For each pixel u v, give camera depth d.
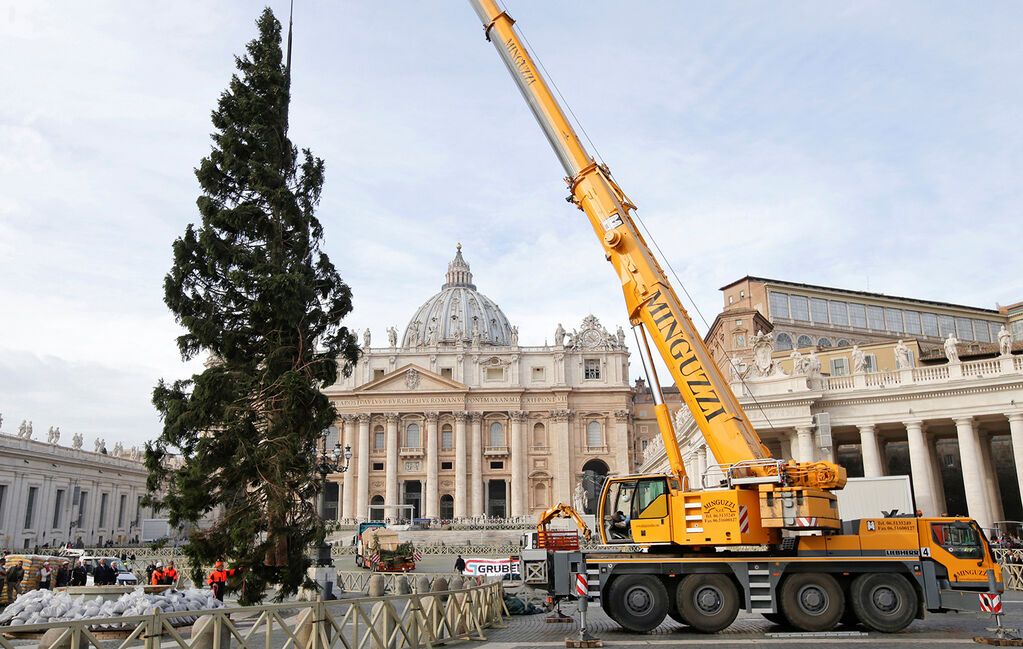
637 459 128.88
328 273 28.52
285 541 24.11
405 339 183.00
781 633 19.73
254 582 23.78
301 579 24.61
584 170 23.22
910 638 19.03
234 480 24.53
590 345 130.38
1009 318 92.75
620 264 22.45
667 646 17.98
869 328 88.06
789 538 20.81
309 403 25.23
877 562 20.11
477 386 128.38
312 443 26.20
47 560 36.53
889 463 55.38
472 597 20.42
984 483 39.62
